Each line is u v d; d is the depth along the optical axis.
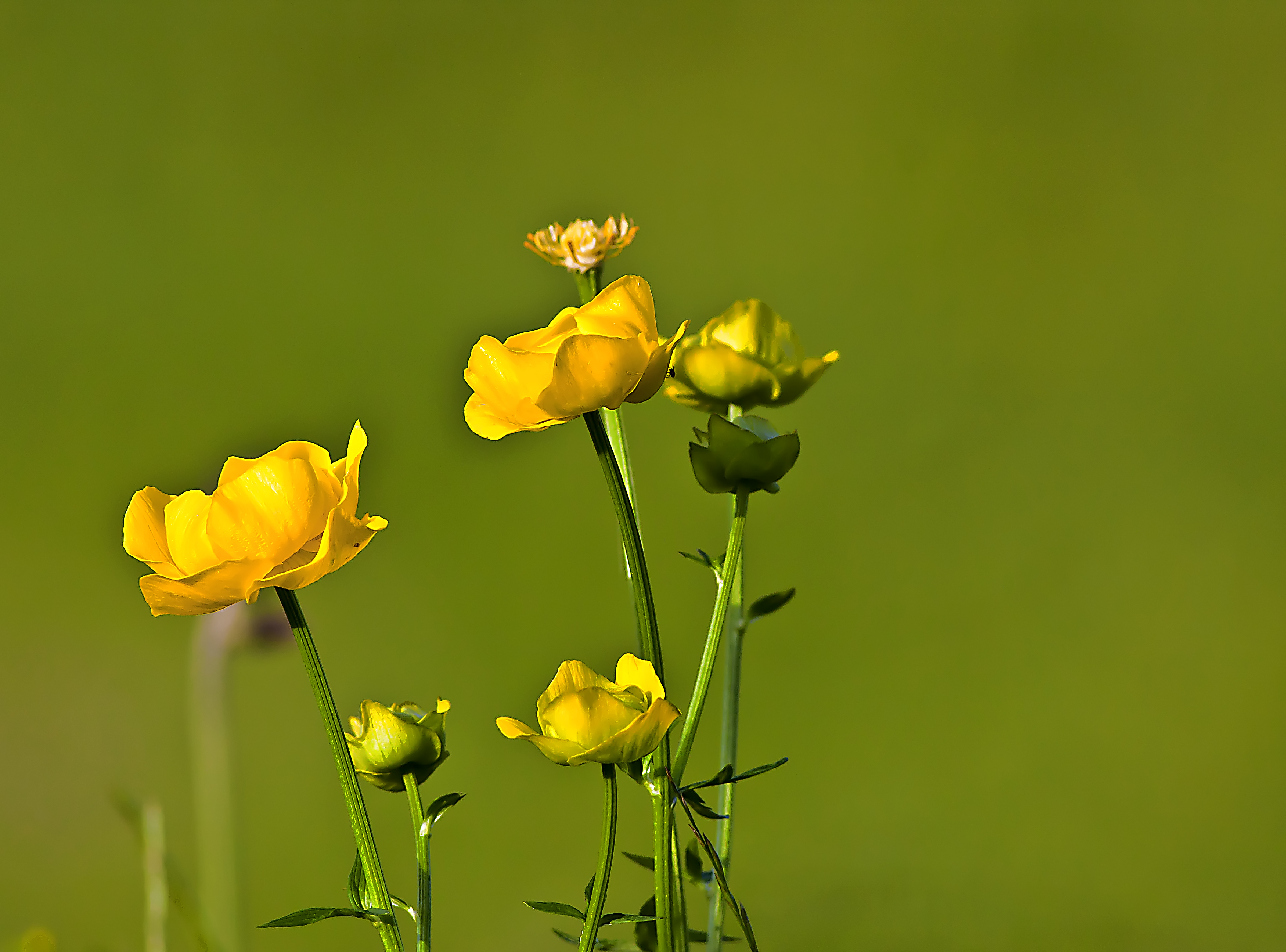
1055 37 6.58
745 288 6.29
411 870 4.00
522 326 5.97
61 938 3.78
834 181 6.48
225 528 1.81
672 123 6.73
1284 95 6.39
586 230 1.88
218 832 2.49
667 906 1.82
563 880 3.89
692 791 1.83
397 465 5.27
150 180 6.36
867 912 2.70
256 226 6.31
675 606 4.83
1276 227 6.11
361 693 4.63
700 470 1.84
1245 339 5.82
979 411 5.60
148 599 1.81
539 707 1.82
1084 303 6.00
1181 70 6.37
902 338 5.98
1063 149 6.42
